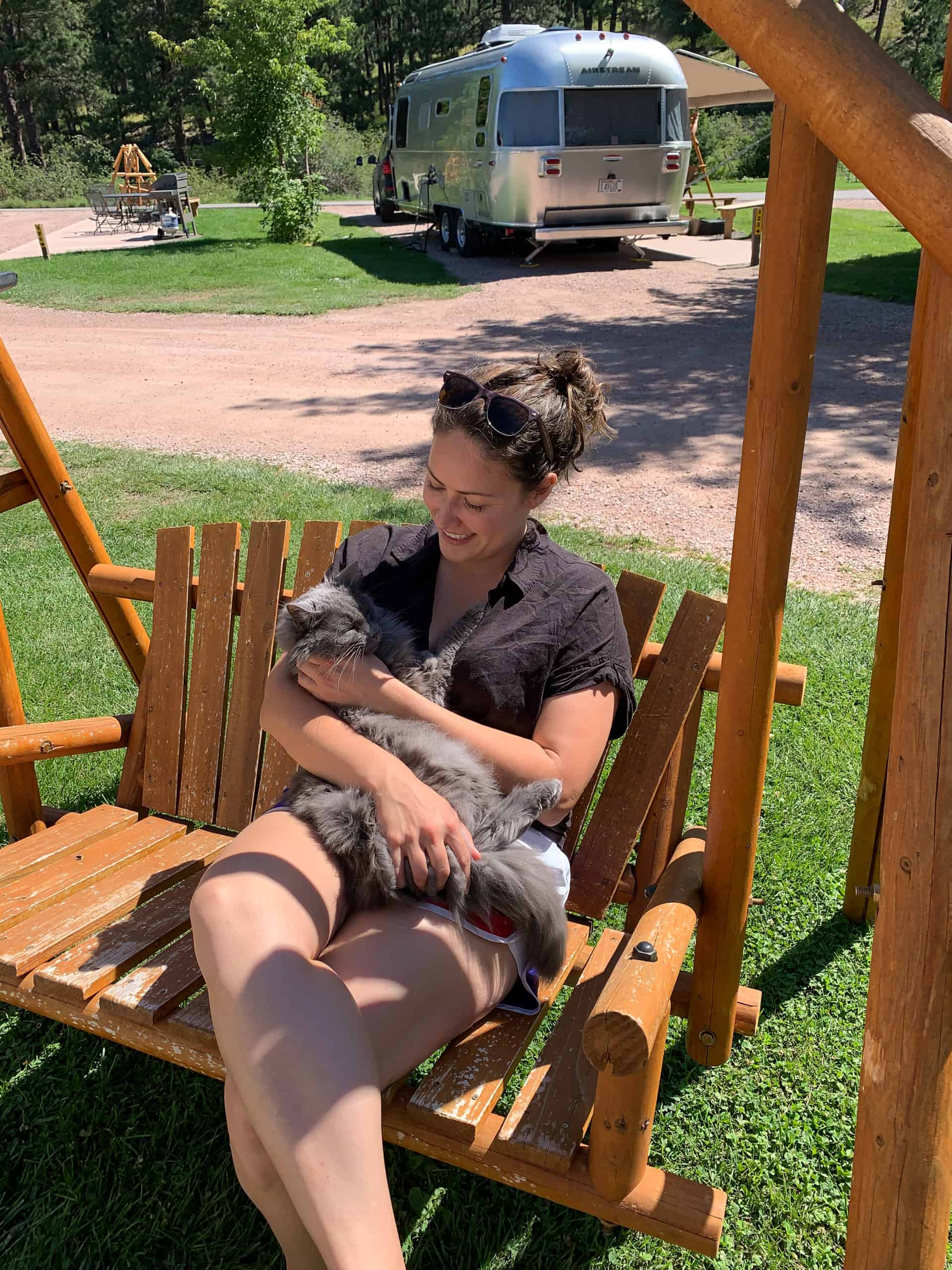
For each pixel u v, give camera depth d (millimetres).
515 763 1997
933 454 1340
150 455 8062
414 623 2223
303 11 20375
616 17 59750
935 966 1438
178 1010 2055
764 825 3523
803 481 7500
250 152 21281
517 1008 2035
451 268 17922
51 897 2439
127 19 55656
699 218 22203
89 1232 2189
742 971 2906
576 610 2105
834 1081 2559
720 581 5492
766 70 1359
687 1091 2529
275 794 2801
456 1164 1811
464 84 17156
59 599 5469
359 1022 1628
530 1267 2127
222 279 17094
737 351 11547
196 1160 2338
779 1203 2254
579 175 15859
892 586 2578
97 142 54156
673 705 2473
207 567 2900
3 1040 2678
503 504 2031
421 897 1895
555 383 2086
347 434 8883
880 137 1271
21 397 3033
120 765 3986
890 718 2725
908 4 33250
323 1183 1472
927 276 2291
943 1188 1508
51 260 19578
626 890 2576
